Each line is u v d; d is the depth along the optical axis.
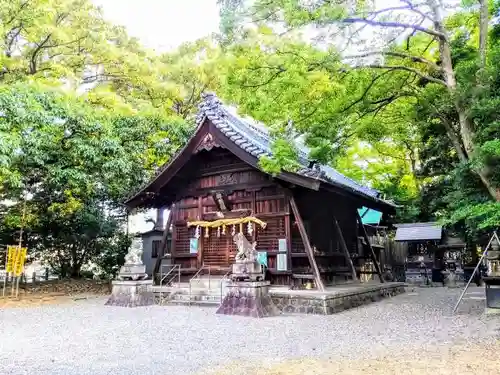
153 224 25.95
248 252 10.60
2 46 17.55
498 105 8.54
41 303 13.53
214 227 14.27
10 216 19.16
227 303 10.51
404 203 25.19
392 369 4.90
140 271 13.17
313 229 14.35
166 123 17.92
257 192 13.71
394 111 12.12
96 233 21.69
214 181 14.78
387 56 10.44
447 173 16.56
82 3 20.08
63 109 14.82
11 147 12.46
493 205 8.27
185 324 8.86
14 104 12.99
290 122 9.70
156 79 22.06
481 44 9.83
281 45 8.79
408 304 12.48
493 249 10.50
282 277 12.64
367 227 20.86
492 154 8.34
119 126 17.05
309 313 10.55
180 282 14.59
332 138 9.98
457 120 12.22
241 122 16.72
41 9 17.53
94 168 15.95
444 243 22.17
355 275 14.98
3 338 7.46
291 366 5.14
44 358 5.82
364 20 8.91
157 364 5.40
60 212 20.05
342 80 9.64
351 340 6.94
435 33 10.03
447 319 9.12
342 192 13.05
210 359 5.65
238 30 8.73
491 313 9.75
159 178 14.55
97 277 23.17
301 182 11.54
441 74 11.04
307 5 8.40
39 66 20.56
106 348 6.49
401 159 27.64
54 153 15.42
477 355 5.54
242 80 9.32
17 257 14.98
